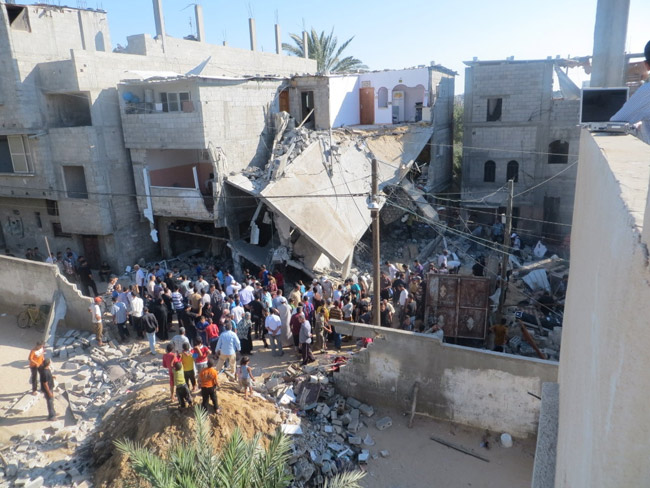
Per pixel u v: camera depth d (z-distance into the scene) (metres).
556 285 21.48
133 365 16.31
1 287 20.38
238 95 24.31
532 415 12.51
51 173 24.78
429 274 18.09
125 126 24.38
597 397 2.22
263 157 26.45
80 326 18.70
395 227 29.89
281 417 13.05
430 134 31.28
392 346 13.58
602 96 5.41
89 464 12.16
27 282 19.52
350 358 14.26
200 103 22.19
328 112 29.20
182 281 19.09
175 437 11.59
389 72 32.50
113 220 24.75
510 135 30.16
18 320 19.17
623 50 5.68
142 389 14.23
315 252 22.56
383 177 26.25
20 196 25.70
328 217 22.12
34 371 14.07
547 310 19.91
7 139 24.98
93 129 23.45
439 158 33.72
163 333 18.00
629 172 2.64
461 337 17.75
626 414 1.84
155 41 29.39
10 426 13.47
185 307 18.05
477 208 31.62
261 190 21.92
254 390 14.42
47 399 13.77
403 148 28.95
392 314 18.05
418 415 13.72
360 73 33.12
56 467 12.05
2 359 16.78
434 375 13.32
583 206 4.38
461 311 17.72
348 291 18.98
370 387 14.10
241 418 12.34
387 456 12.41
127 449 8.27
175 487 7.52
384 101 33.28
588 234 3.58
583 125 5.24
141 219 26.02
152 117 23.52
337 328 14.16
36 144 24.39
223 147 23.53
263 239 26.22
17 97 23.53
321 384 14.65
